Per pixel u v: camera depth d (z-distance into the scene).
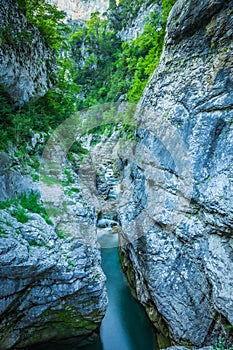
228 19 5.16
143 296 7.49
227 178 4.55
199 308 5.34
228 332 4.61
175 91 6.74
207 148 5.24
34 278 5.68
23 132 8.32
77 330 6.32
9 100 8.35
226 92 4.98
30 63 9.63
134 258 8.34
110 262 10.58
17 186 7.07
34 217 6.56
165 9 9.52
